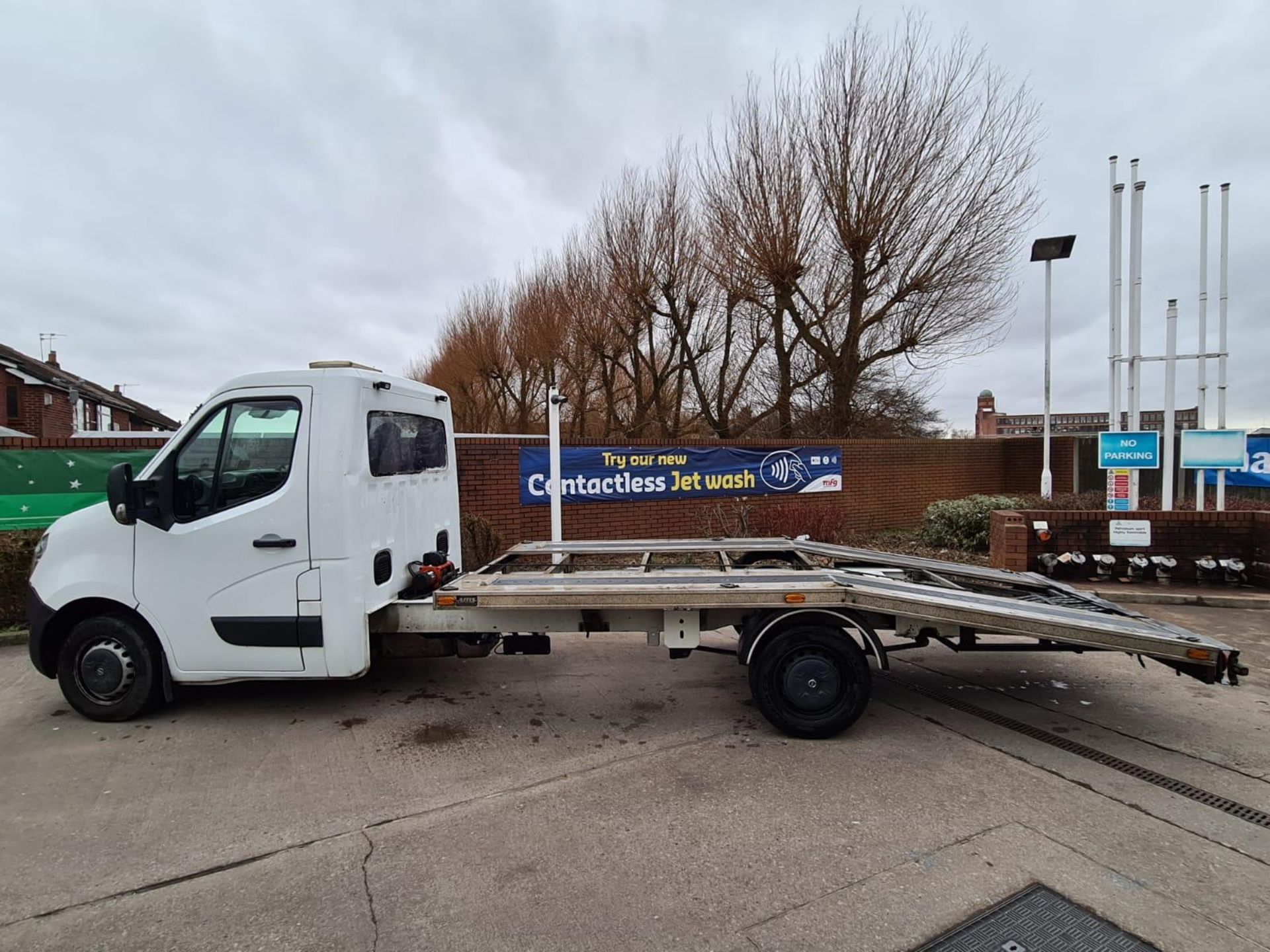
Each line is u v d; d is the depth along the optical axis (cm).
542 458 1030
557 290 1883
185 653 441
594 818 335
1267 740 426
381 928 256
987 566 934
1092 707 488
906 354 1583
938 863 294
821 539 1086
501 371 2377
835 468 1325
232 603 434
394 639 490
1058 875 284
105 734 439
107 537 447
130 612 455
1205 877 283
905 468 1447
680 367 1816
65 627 470
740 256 1479
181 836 321
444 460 584
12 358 2425
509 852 306
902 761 398
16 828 329
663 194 1634
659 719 468
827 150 1398
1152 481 1376
